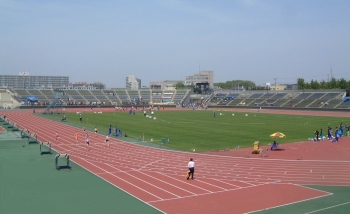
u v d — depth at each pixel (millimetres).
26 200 31750
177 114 143375
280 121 109312
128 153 55656
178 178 39625
